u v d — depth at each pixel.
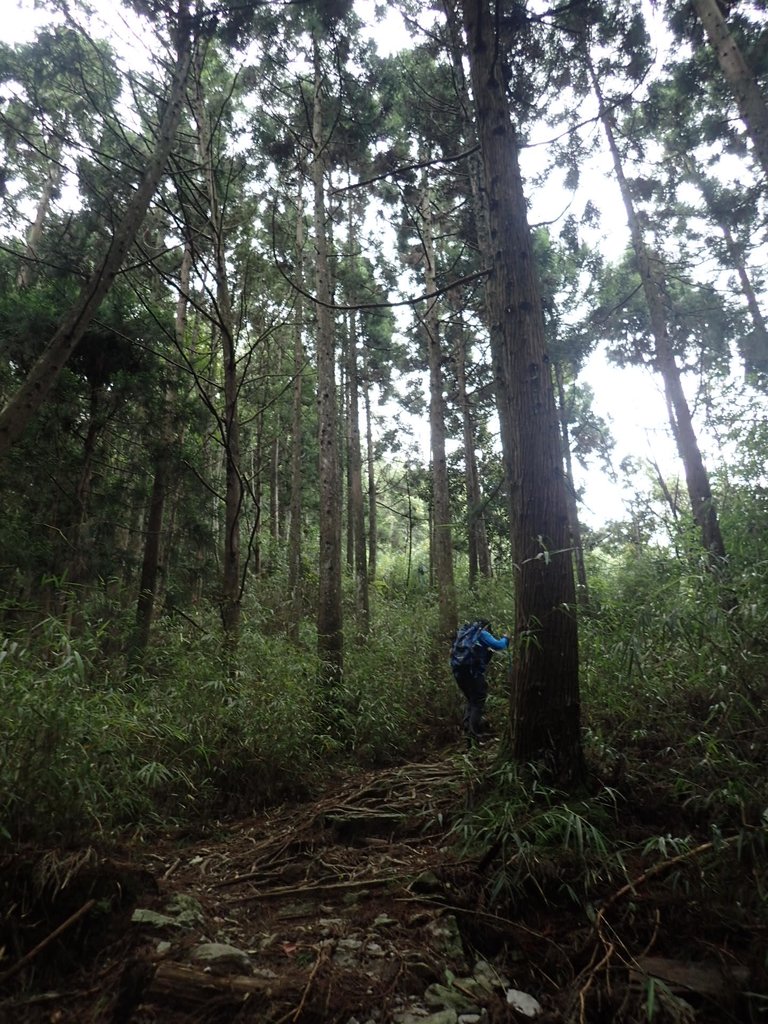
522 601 3.92
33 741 3.04
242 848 4.02
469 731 5.93
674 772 3.51
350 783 5.26
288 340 16.44
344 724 6.17
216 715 4.99
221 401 10.58
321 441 8.14
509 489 4.18
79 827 3.13
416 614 10.38
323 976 2.42
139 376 8.40
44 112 6.57
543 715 3.71
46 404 7.82
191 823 4.35
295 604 10.48
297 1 5.61
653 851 3.06
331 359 8.37
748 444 6.40
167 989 2.26
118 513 8.87
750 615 3.47
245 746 4.95
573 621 3.86
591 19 6.93
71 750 3.27
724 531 5.91
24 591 7.21
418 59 10.04
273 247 6.98
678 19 7.13
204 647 5.84
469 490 15.22
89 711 3.64
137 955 2.46
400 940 2.72
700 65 8.62
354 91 9.18
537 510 3.98
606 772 3.77
